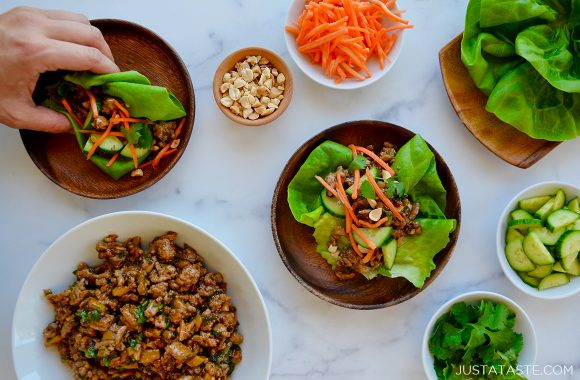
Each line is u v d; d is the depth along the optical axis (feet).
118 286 1.91
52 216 2.11
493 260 2.16
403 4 2.14
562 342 2.18
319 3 1.97
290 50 2.04
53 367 1.96
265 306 1.96
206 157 2.13
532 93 2.03
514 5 1.97
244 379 2.00
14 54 1.83
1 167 2.10
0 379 2.08
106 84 1.92
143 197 2.12
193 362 1.90
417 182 1.99
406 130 2.02
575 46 2.03
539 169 2.16
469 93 2.08
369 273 2.00
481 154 2.15
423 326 2.15
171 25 2.12
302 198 2.05
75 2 2.11
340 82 2.04
